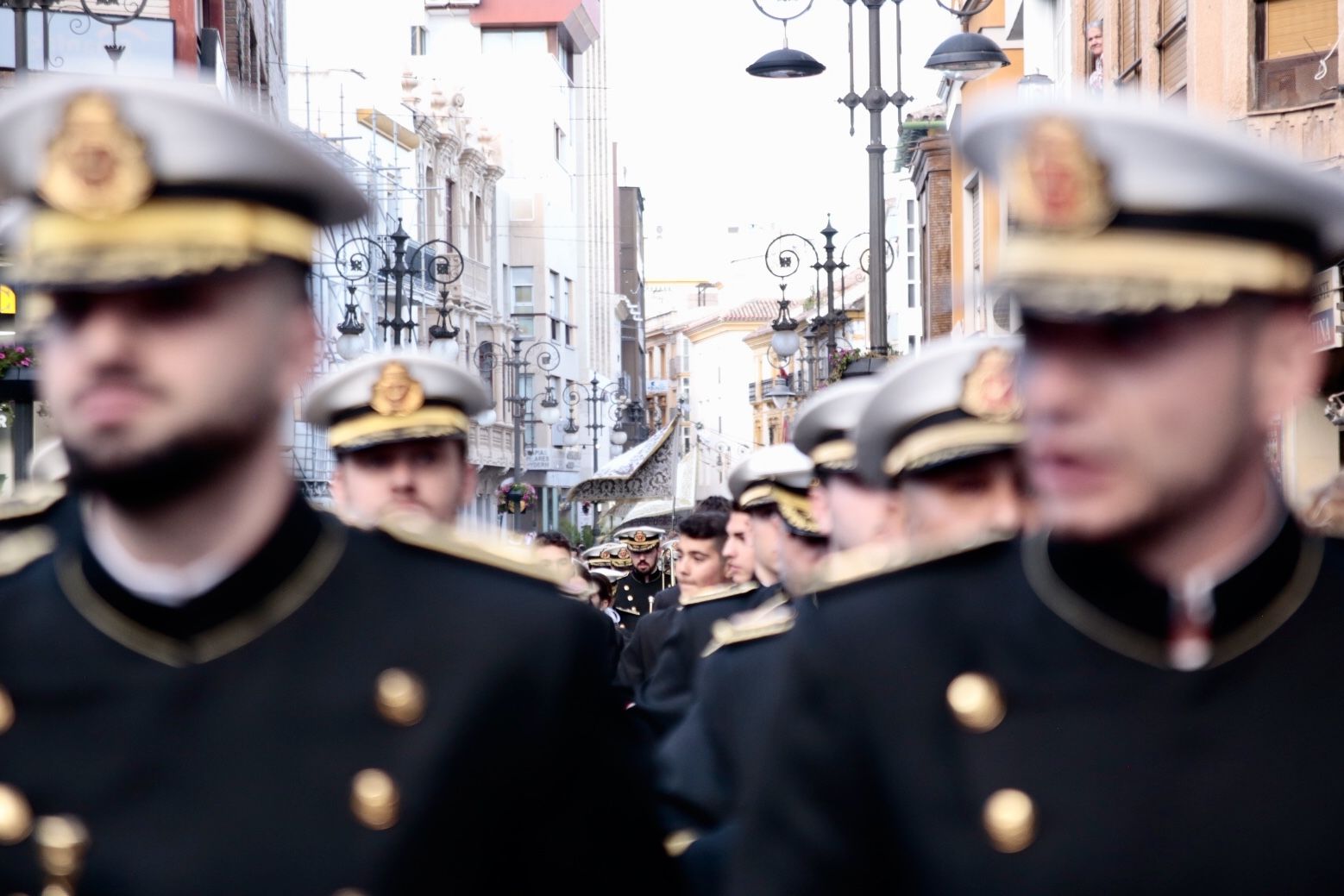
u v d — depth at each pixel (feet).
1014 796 9.04
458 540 10.39
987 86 99.14
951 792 9.21
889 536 17.48
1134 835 8.86
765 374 295.89
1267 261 8.64
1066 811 8.97
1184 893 8.77
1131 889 8.80
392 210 157.17
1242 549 8.99
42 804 9.55
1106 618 9.12
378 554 10.19
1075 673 9.16
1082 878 8.86
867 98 53.16
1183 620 9.03
